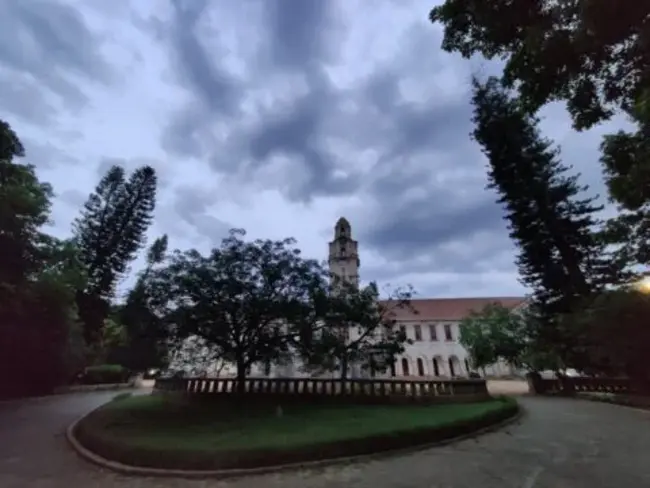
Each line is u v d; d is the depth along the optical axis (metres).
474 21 5.59
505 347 29.83
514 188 24.92
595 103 5.54
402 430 8.45
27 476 6.56
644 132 8.49
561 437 9.02
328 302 15.68
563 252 23.19
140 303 14.59
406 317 51.72
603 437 8.88
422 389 15.27
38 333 20.09
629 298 16.05
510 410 12.23
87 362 28.86
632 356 15.73
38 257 18.42
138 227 38.28
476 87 26.53
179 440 7.78
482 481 5.86
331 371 17.25
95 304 33.72
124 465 6.89
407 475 6.28
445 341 49.75
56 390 22.03
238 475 6.37
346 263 48.91
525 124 23.83
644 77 5.00
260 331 15.15
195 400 15.98
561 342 21.97
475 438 9.22
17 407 15.56
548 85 5.43
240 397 15.33
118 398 17.20
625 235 16.91
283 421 10.36
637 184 8.70
